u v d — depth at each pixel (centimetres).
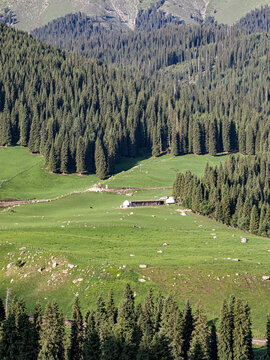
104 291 10844
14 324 8650
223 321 8631
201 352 8069
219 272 11556
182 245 14200
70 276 11562
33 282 11606
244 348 8344
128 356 8194
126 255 12850
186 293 10838
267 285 11212
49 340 8375
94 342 8419
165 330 8269
